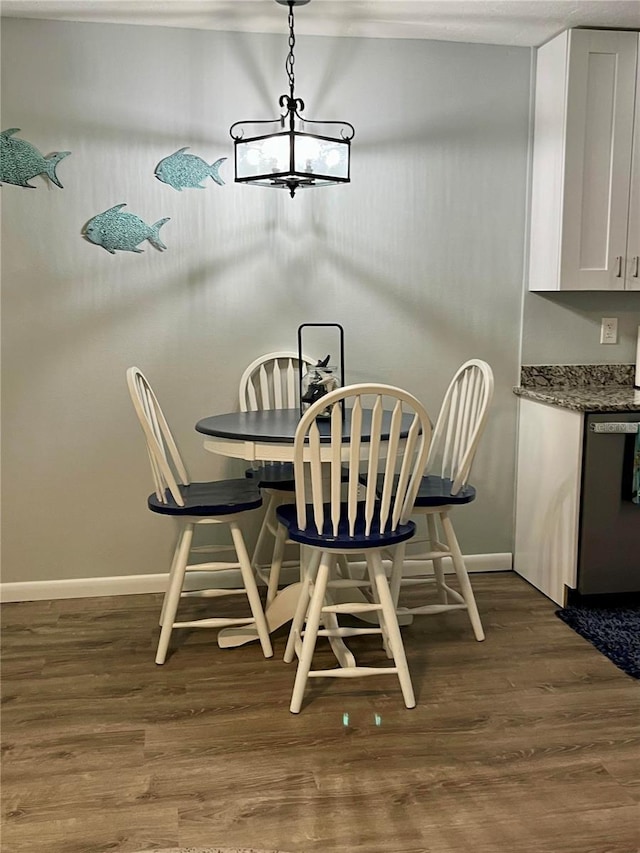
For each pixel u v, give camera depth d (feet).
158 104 10.86
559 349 12.28
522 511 12.28
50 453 11.21
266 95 11.07
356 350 11.76
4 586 11.32
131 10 10.14
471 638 10.03
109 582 11.56
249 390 11.37
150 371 11.30
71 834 6.40
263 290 11.42
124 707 8.34
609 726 7.94
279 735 7.79
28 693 8.66
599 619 10.48
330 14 10.28
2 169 10.62
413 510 9.66
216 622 9.40
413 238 11.70
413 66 11.38
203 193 11.11
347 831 6.41
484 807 6.70
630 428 10.34
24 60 10.51
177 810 6.68
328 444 8.61
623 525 10.66
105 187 10.87
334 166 9.37
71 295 10.98
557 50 11.07
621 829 6.43
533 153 11.84
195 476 11.58
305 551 9.62
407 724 7.98
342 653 8.98
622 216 11.24
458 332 12.00
